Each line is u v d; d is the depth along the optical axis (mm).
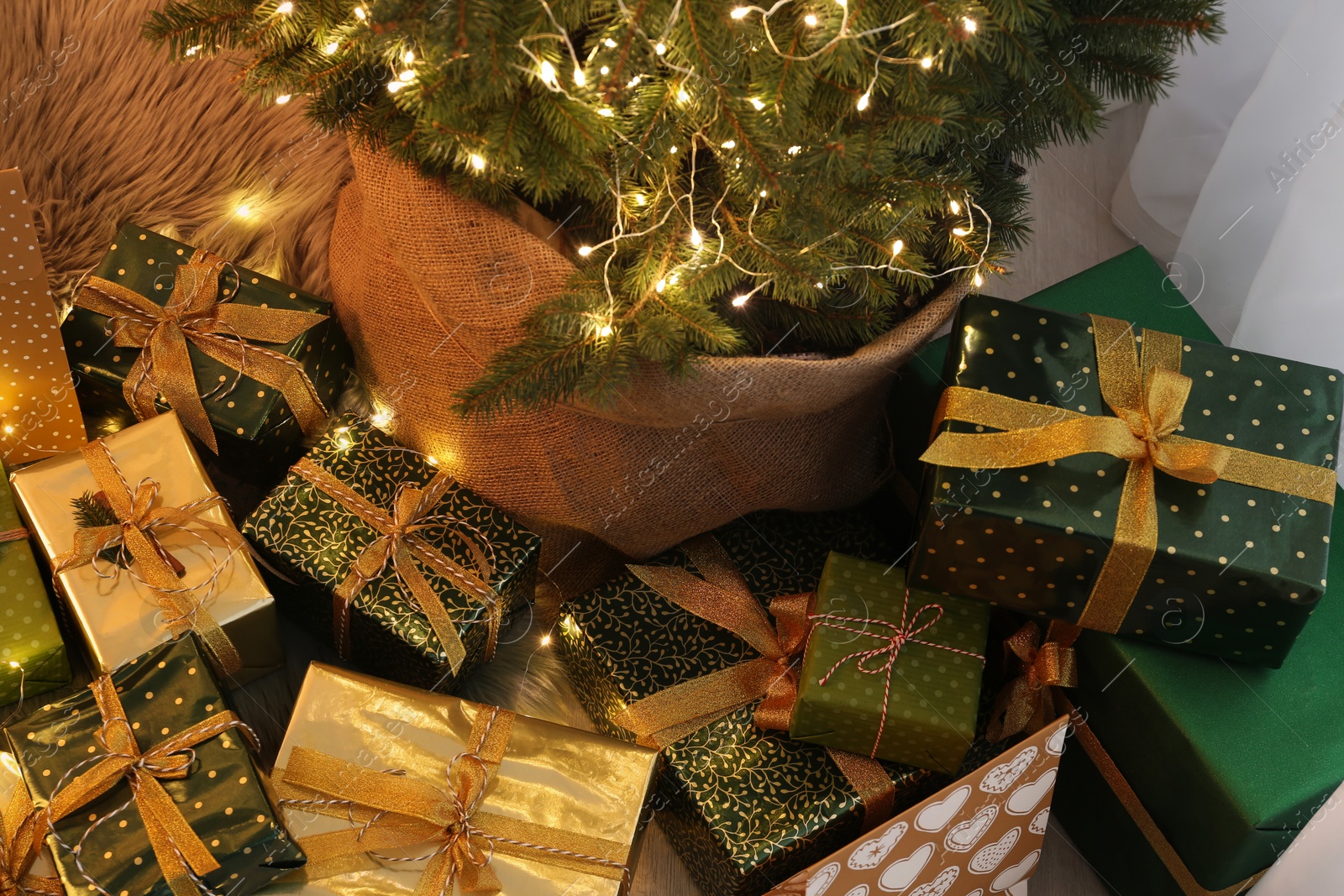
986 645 1378
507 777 1265
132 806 1197
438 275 1236
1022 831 1296
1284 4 1479
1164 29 1178
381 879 1231
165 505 1316
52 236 1496
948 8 1046
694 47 1051
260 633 1329
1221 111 1558
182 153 1509
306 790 1250
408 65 1100
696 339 1181
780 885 1193
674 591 1372
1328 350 1384
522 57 1064
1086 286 1433
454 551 1355
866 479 1438
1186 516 1216
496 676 1426
